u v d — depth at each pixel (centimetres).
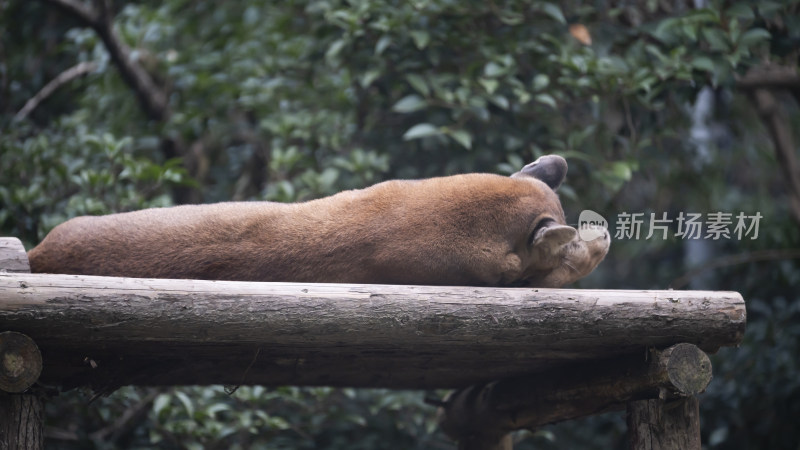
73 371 385
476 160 682
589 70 648
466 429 518
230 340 335
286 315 334
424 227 370
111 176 637
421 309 345
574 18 707
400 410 720
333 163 728
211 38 904
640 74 643
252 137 896
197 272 364
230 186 922
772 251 844
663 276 1035
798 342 841
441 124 676
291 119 767
